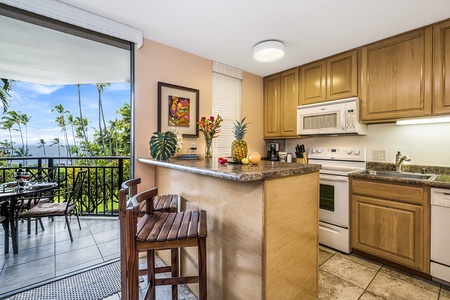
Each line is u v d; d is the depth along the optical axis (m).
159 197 1.71
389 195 1.87
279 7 1.63
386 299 1.51
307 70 2.74
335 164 2.73
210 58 2.63
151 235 1.01
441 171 2.03
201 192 1.54
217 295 1.39
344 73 2.38
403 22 1.81
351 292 1.58
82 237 2.44
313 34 2.03
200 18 1.79
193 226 1.11
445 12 1.66
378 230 1.94
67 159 3.11
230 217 1.28
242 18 1.79
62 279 1.68
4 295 1.48
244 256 1.19
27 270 1.79
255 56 2.31
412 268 1.77
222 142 2.84
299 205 1.33
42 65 2.69
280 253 1.19
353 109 2.26
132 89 2.06
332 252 2.20
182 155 2.10
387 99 2.07
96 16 1.73
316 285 1.50
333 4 1.58
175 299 1.39
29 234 2.48
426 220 1.68
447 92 1.74
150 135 2.16
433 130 2.10
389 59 2.06
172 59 2.32
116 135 4.91
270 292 1.13
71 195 2.45
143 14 1.75
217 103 2.79
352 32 1.99
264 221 1.08
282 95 3.05
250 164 1.49
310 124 2.65
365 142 2.55
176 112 2.33
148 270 1.33
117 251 2.12
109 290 1.56
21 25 1.80
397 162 2.25
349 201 2.15
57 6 1.56
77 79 3.16
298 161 3.02
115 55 2.41
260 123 3.30
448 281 1.58
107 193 3.30
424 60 1.86
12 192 1.94
